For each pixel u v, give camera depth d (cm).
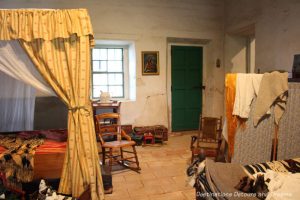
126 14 482
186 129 561
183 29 516
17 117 340
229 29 514
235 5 492
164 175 328
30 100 341
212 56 543
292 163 236
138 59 496
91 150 258
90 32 254
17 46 254
